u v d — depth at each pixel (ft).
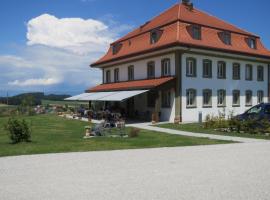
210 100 112.16
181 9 124.06
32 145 50.65
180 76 103.40
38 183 27.78
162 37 112.78
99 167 34.30
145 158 39.68
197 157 40.32
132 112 123.65
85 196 24.03
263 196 23.93
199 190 25.46
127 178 29.40
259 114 72.90
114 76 139.44
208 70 112.37
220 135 66.69
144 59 118.32
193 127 83.41
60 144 51.85
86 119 116.98
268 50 134.41
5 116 136.77
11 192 25.20
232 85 119.65
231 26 131.95
